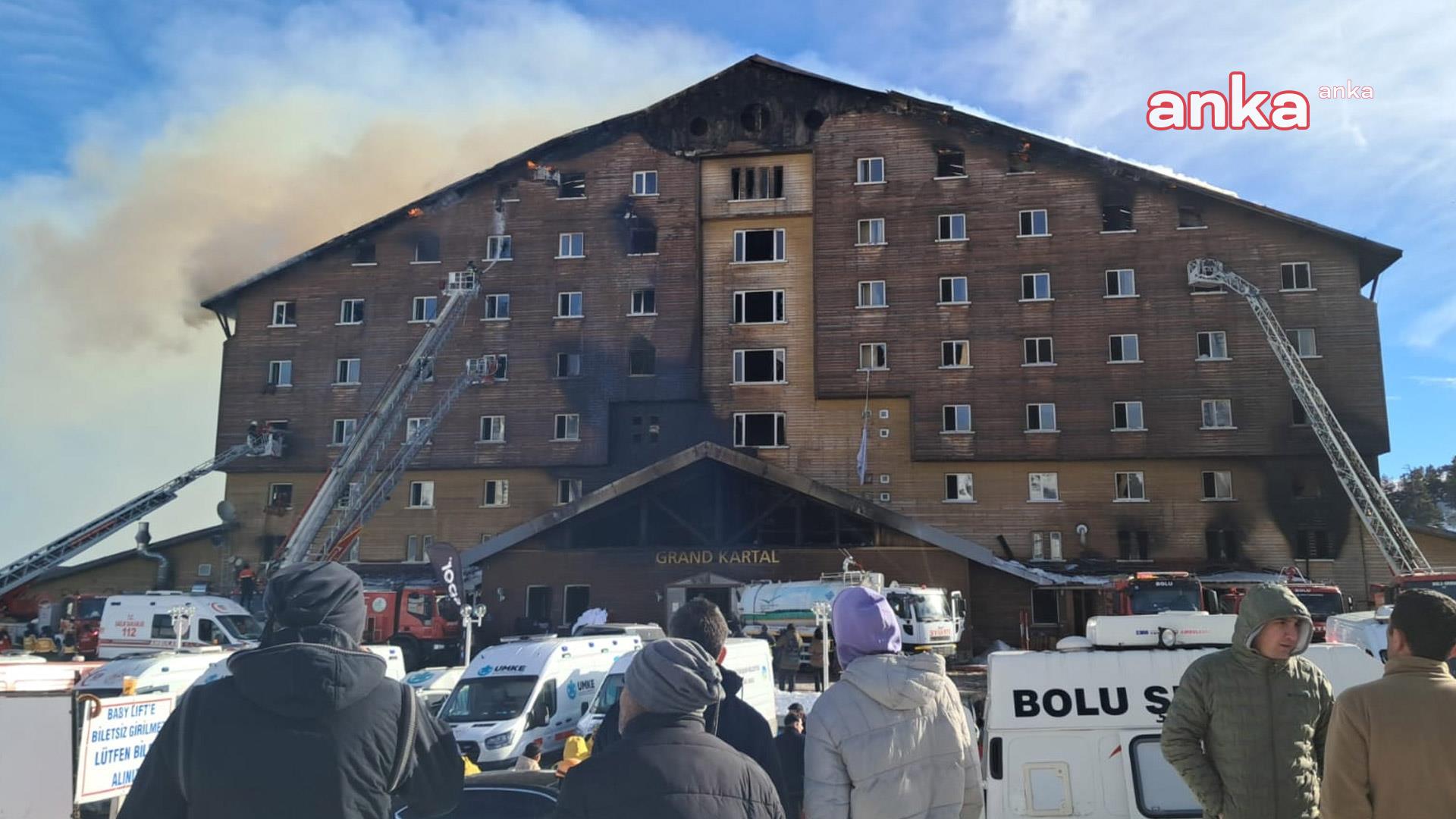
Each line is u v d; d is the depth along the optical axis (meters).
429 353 48.47
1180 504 45.81
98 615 36.88
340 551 42.12
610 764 3.07
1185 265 47.69
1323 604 27.39
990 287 48.72
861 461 46.41
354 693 3.14
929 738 4.11
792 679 28.80
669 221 51.25
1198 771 4.52
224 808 3.02
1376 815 3.74
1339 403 45.56
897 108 50.94
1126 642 7.71
